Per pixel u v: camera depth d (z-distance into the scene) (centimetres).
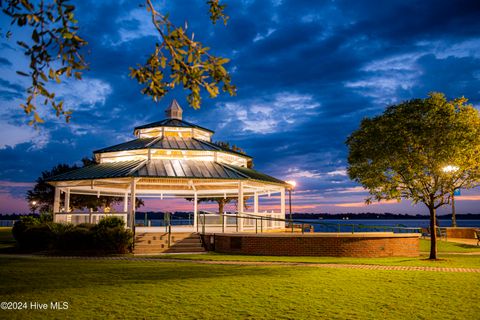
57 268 1477
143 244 2222
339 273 1403
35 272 1376
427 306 941
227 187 3216
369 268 1558
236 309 898
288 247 2088
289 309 903
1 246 2434
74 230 2083
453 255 2275
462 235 3722
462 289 1134
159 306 916
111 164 2800
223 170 2680
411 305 949
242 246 2158
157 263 1672
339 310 899
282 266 1603
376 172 1955
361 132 2016
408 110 1894
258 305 935
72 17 460
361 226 2172
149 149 2711
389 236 2108
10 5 466
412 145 1897
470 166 1856
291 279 1271
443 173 1880
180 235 2380
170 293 1047
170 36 545
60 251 2055
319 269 1502
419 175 1892
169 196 3475
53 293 1039
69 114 511
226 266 1587
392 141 1873
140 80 564
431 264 1722
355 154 2020
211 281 1223
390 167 1948
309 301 977
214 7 646
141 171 2462
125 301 958
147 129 3088
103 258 1873
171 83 562
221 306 922
